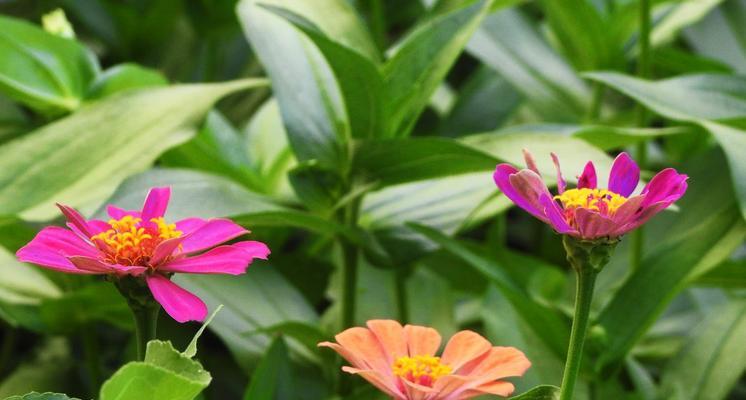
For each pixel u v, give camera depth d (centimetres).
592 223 65
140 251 67
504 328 89
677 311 104
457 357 68
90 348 93
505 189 66
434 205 90
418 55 87
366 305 97
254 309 89
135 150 87
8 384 101
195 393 64
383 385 66
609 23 106
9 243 90
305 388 90
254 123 103
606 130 89
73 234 68
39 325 91
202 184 84
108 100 89
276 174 96
